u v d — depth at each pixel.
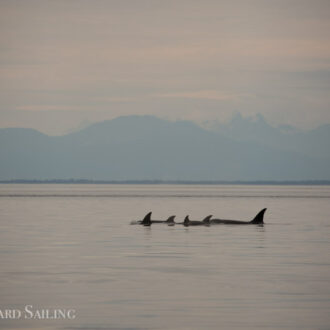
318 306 108.88
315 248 185.12
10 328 96.56
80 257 163.88
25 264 151.25
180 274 137.62
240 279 131.62
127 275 136.25
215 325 97.81
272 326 97.44
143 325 97.81
